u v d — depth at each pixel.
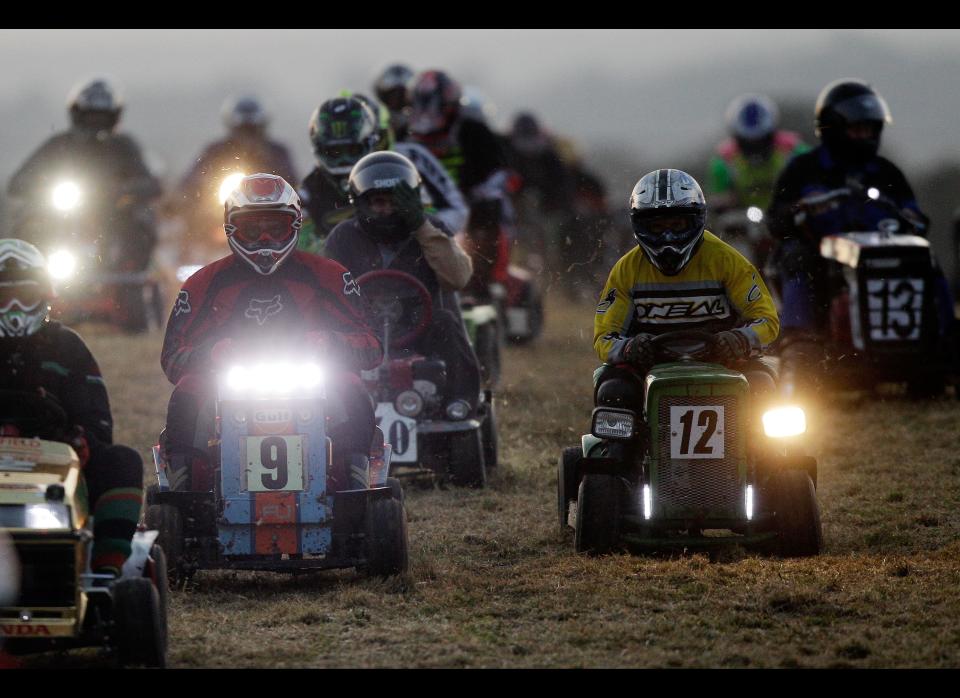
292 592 27.14
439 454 37.41
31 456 21.73
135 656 21.84
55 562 21.03
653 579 27.33
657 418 28.61
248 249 28.55
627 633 24.23
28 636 20.73
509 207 64.31
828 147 47.94
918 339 46.69
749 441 28.88
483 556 30.23
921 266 46.62
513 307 66.12
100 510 22.52
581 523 28.98
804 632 24.22
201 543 26.78
